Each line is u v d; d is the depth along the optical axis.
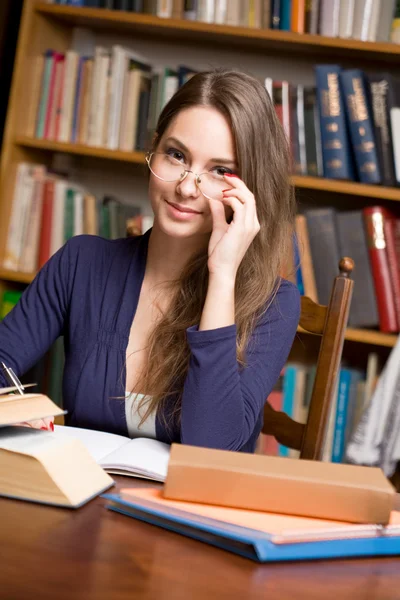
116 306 1.47
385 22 2.44
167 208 1.35
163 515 0.78
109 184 2.92
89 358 1.44
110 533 0.76
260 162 1.37
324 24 2.48
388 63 2.66
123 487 0.94
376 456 2.19
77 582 0.63
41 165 2.84
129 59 2.67
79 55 2.69
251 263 1.42
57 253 1.57
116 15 2.64
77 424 1.44
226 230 1.31
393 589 0.70
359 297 2.42
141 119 2.62
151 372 1.38
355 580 0.70
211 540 0.76
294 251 2.00
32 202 2.73
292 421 1.64
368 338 2.42
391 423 2.19
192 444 1.16
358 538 0.79
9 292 2.76
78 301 1.50
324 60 2.73
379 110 2.39
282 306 1.44
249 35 2.52
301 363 2.71
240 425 1.18
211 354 1.16
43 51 2.78
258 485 0.81
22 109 2.73
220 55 2.83
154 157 1.36
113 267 1.51
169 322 1.40
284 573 0.70
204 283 1.42
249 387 1.30
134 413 1.39
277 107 2.47
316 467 0.85
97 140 2.67
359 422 2.24
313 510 0.81
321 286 2.45
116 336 1.44
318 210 2.45
